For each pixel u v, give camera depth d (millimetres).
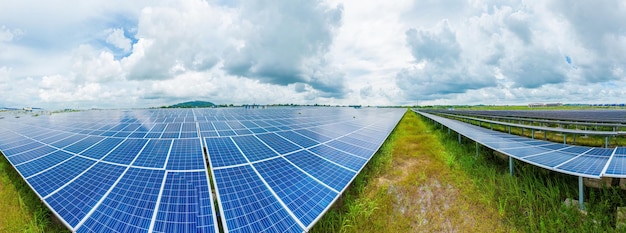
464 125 25125
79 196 7797
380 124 28938
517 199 10289
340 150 14086
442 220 9719
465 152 18547
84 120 24250
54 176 9422
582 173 8805
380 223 9461
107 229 6336
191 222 6633
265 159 11250
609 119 29250
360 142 16781
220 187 8328
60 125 21109
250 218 6953
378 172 14359
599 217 8375
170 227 6410
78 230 6344
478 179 12672
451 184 12734
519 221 8953
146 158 10805
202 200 7562
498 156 16438
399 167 15844
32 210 9727
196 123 21219
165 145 12930
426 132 29391
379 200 10945
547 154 11875
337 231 8906
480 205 10438
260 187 8617
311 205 8000
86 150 12273
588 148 12766
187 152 11711
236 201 7629
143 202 7371
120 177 8914
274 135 16422
